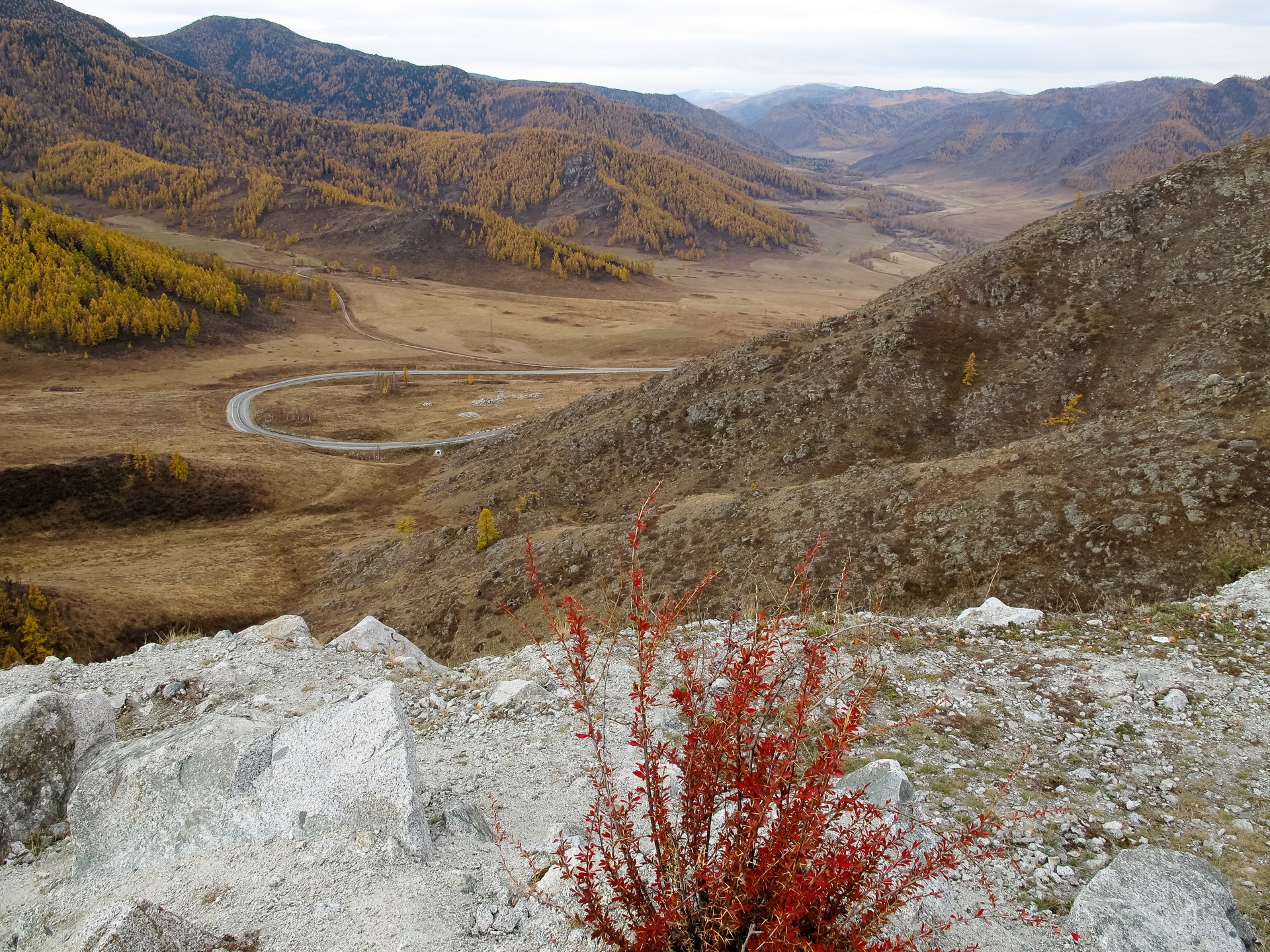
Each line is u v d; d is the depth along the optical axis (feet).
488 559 157.07
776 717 18.95
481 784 22.22
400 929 14.92
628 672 29.45
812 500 120.78
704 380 254.68
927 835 18.20
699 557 119.44
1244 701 26.58
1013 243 252.83
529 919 15.10
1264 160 229.04
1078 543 88.33
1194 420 101.71
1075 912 16.52
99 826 19.57
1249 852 19.34
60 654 156.97
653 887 12.95
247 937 14.90
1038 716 26.71
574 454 250.37
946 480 109.50
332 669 31.81
